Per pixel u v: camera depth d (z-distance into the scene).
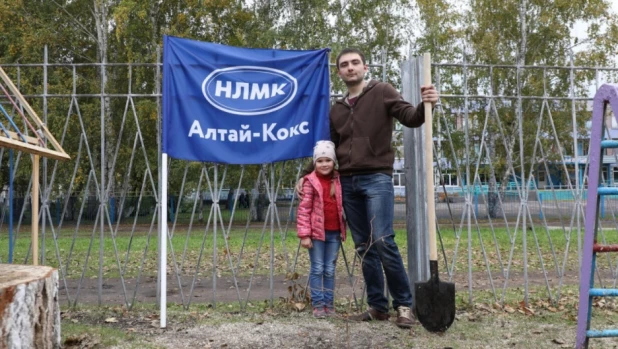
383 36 20.86
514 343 3.92
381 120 4.35
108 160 17.47
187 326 4.38
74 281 7.16
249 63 4.78
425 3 21.12
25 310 2.81
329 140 4.76
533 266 8.52
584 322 3.05
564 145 16.36
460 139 16.56
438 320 3.86
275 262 9.10
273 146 4.79
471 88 16.41
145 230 16.97
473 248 11.05
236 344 3.90
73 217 17.92
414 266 4.69
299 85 4.83
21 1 20.80
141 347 3.81
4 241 12.67
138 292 6.34
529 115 16.78
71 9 21.47
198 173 17.12
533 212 17.23
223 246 11.68
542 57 22.11
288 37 19.53
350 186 4.48
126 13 18.62
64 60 22.06
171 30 19.62
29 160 14.23
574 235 13.12
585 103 15.48
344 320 4.50
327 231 4.61
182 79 4.63
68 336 3.98
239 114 4.73
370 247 4.28
